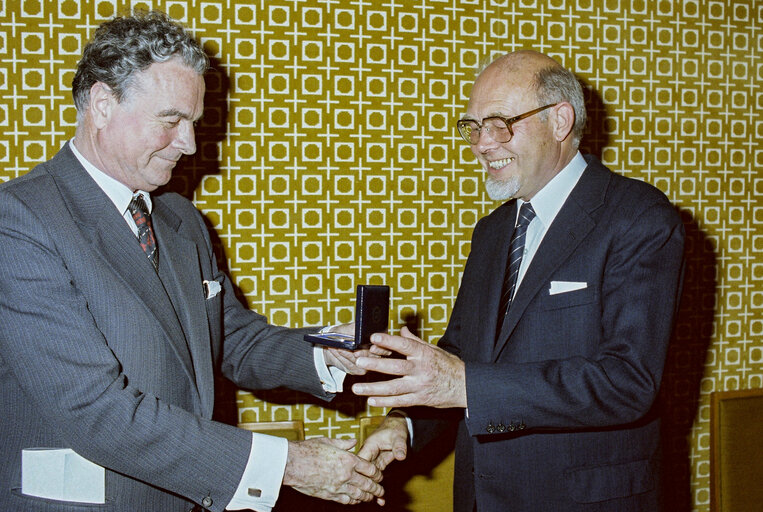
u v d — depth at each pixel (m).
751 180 2.79
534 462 1.51
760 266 2.82
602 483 1.48
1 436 1.34
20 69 2.10
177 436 1.31
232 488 1.35
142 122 1.40
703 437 2.77
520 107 1.58
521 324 1.55
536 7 2.50
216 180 2.26
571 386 1.36
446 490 2.37
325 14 2.32
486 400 1.34
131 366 1.36
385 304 1.50
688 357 2.75
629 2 2.60
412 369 1.32
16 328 1.26
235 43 2.25
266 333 1.93
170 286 1.56
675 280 1.46
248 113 2.28
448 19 2.42
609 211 1.54
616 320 1.45
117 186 1.48
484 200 2.50
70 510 1.31
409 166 2.43
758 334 2.82
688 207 2.72
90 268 1.34
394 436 1.72
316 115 2.33
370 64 2.37
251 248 2.31
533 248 1.66
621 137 2.63
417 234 2.45
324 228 2.37
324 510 2.30
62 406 1.26
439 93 2.43
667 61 2.66
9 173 2.12
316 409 2.37
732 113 2.75
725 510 2.60
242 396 2.31
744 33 2.74
